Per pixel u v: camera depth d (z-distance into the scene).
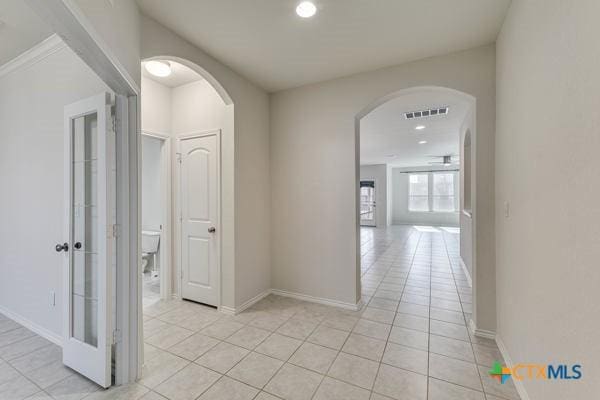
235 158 2.83
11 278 2.69
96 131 1.90
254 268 3.12
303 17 1.99
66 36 1.16
